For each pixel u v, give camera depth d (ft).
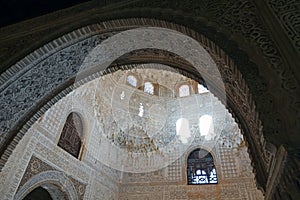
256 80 3.73
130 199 24.17
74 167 20.06
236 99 6.21
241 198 21.90
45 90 8.31
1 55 7.07
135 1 6.29
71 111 21.12
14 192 14.66
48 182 17.47
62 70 7.91
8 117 7.77
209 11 5.10
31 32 7.30
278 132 3.07
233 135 25.73
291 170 2.98
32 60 6.92
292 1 4.37
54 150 18.44
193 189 23.62
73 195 19.08
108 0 6.76
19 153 15.42
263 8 4.52
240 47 4.24
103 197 22.31
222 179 23.53
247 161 23.68
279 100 3.34
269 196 4.38
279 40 3.96
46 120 18.17
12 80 7.00
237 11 4.81
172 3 5.68
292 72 3.54
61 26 6.97
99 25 6.49
